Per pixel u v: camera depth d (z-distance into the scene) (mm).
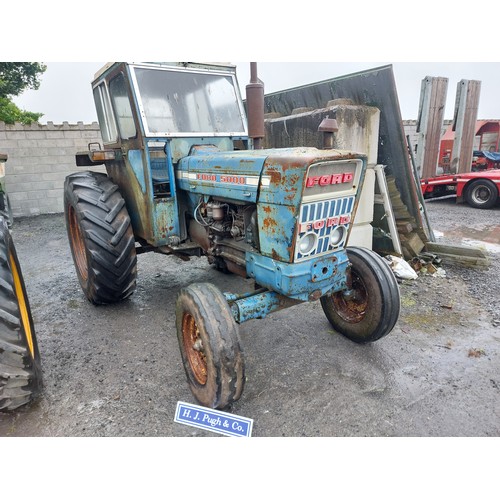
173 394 2496
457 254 4578
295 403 2359
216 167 2670
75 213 3414
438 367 2691
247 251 2561
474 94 8727
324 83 4742
